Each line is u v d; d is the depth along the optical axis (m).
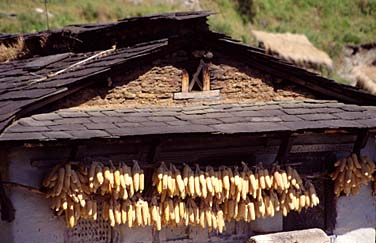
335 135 9.34
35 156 7.51
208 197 8.17
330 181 9.46
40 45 11.52
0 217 7.62
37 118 7.46
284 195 8.66
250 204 8.43
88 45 10.71
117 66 8.11
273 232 9.12
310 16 30.81
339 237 9.56
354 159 9.08
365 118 8.80
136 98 8.45
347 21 30.97
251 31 26.58
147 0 27.14
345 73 26.52
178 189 7.92
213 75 8.93
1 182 7.34
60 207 7.37
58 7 24.50
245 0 29.28
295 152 9.14
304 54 25.45
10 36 12.10
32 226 7.60
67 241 7.89
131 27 10.11
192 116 8.20
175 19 9.52
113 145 7.92
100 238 8.11
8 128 6.98
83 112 7.91
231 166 8.55
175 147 8.27
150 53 8.31
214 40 8.74
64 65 9.30
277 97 9.38
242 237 9.00
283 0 31.14
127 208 7.81
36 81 8.52
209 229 8.50
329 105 9.27
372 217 9.78
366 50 27.75
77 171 7.51
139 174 7.70
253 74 9.20
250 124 7.99
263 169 8.45
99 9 24.98
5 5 23.50
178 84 8.69
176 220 8.04
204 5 27.91
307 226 9.88
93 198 7.80
